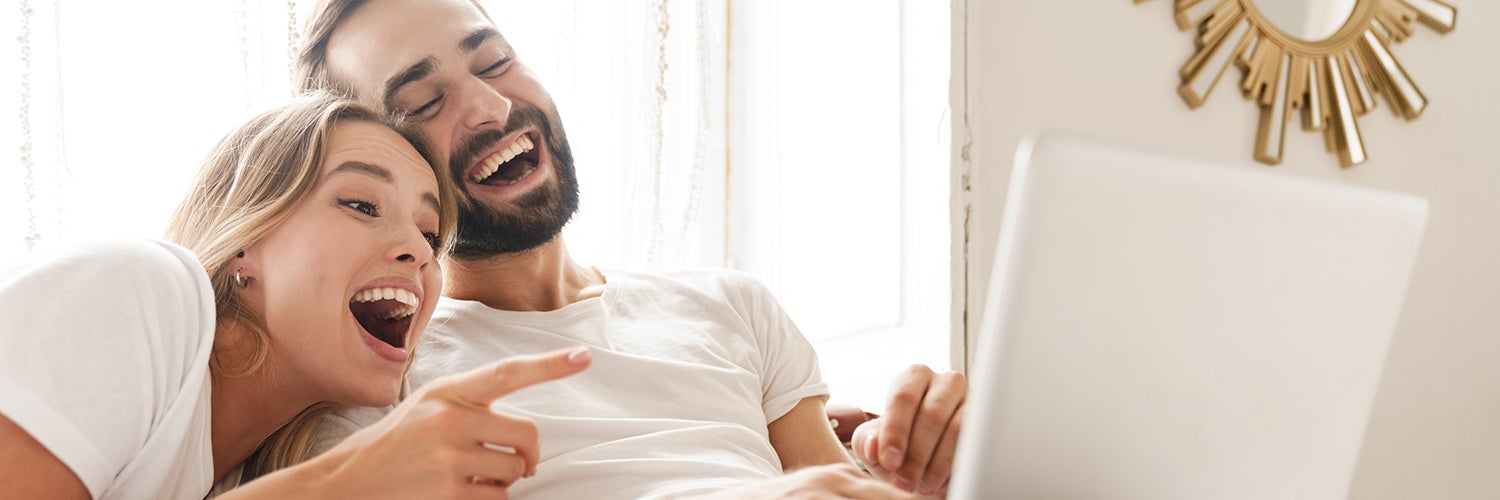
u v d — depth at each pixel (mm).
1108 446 602
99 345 838
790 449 1338
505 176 1318
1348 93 2021
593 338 1233
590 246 1714
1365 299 660
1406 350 2115
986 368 589
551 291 1294
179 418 891
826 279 1871
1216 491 638
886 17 1768
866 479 763
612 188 1734
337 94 1253
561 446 1106
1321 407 661
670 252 1854
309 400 1022
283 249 980
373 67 1259
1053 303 578
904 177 1744
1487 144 2205
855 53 1818
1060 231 572
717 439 1183
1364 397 678
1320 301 643
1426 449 2133
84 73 1392
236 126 1058
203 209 1032
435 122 1270
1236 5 1916
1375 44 2051
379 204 1028
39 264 862
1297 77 1968
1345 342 660
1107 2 1836
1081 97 1802
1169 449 617
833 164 1858
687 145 1865
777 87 1945
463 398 798
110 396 835
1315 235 631
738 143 1986
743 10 1989
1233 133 1953
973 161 1678
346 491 792
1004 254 581
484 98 1270
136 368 858
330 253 982
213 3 1467
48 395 800
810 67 1896
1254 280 616
